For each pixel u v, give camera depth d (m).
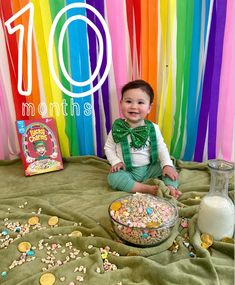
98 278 0.81
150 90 1.34
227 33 1.32
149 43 1.36
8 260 0.90
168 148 1.54
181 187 1.29
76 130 1.51
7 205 1.20
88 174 1.44
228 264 0.87
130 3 1.31
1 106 1.44
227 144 1.48
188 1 1.29
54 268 0.85
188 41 1.35
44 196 1.26
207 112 1.44
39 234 0.99
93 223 1.05
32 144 1.44
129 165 1.37
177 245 0.95
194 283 0.79
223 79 1.39
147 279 0.82
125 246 0.92
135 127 1.37
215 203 0.95
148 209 0.97
